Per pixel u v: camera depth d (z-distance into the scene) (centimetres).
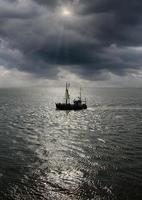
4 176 4809
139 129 9300
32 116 13312
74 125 10444
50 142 7362
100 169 5122
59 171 5050
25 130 9262
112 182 4509
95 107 18462
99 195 4081
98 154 6112
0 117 12731
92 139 7725
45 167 5272
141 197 3981
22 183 4519
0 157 5897
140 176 4728
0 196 4066
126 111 15675
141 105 19812
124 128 9550
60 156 5978
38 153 6238
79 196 4075
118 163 5462
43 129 9488
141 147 6706
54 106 19688
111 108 17650
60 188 4338
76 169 5153
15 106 19388
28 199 3988
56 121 11556
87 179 4662
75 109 16762
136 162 5500
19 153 6225
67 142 7362
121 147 6738
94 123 10912
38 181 4606
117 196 4028
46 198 4022
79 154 6141
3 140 7600
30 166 5328
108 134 8444
